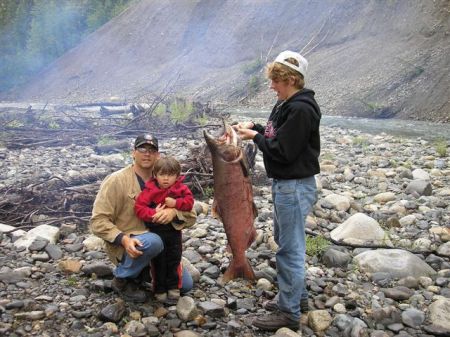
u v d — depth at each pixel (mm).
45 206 5188
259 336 2955
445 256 4137
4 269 3738
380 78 16125
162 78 27188
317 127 2811
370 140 10586
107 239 3094
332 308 3273
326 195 5918
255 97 20328
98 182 5773
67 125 11898
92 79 31688
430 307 3238
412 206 5367
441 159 8180
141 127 11250
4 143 9688
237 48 25016
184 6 30344
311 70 19109
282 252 2945
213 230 4758
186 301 3158
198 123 11906
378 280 3676
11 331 2908
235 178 2846
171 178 3082
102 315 3037
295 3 24203
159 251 3098
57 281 3605
